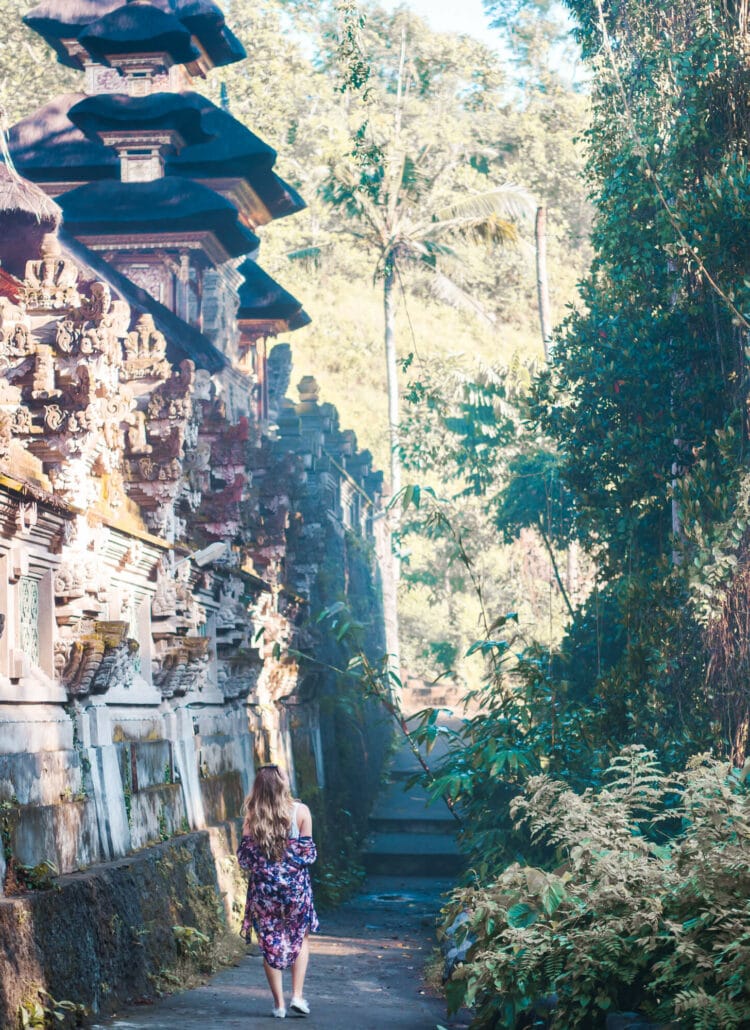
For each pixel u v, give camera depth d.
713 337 12.73
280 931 7.84
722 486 11.48
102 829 8.84
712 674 11.27
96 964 7.68
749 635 10.95
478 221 33.94
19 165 19.84
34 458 8.20
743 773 6.55
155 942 9.01
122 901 8.40
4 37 42.00
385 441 43.56
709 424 12.67
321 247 42.22
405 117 54.66
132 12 19.84
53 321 8.45
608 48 12.88
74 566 8.50
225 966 10.42
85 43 19.88
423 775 11.73
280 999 7.85
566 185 55.88
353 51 25.83
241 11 47.81
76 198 18.56
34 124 20.59
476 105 58.25
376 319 50.22
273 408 27.66
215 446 12.96
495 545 37.97
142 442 10.49
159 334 10.84
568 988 6.36
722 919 5.81
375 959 11.68
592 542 15.48
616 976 6.23
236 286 21.36
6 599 7.64
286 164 47.38
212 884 11.22
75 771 8.50
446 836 23.62
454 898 7.56
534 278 54.16
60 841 7.89
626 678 11.75
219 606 13.59
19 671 7.71
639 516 14.00
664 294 13.52
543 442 24.55
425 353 47.91
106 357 8.41
